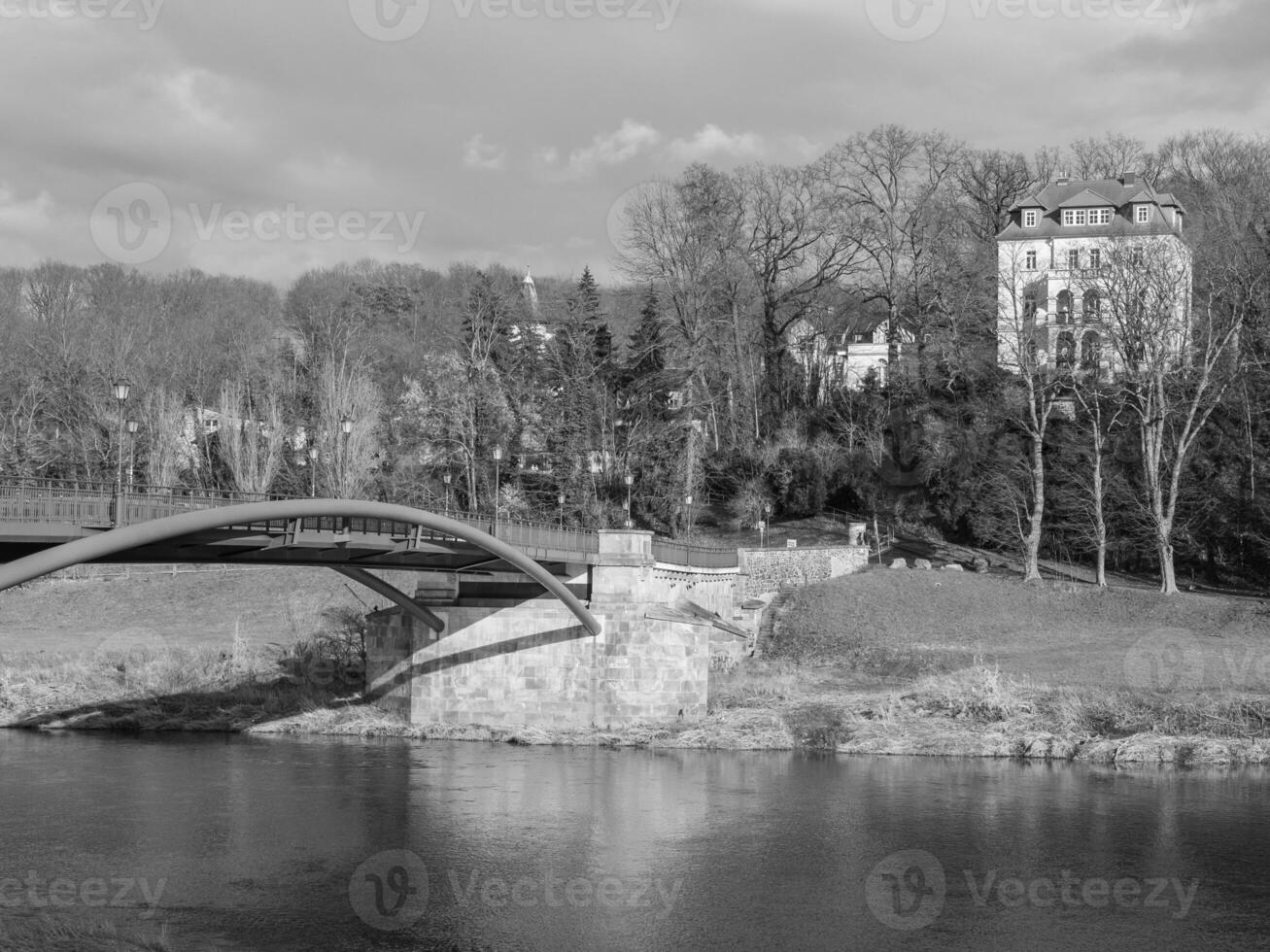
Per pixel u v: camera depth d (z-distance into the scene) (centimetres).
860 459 8150
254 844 3225
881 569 6662
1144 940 2661
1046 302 7638
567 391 8119
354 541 3419
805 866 3111
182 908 2773
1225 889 2961
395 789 3781
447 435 8044
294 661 5422
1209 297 6831
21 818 3434
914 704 4756
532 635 4638
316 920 2727
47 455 7956
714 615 5156
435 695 4675
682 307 8369
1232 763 4153
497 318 8462
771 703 4853
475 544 3622
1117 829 3400
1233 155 9150
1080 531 6981
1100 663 5141
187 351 9675
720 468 8506
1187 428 6266
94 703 5009
